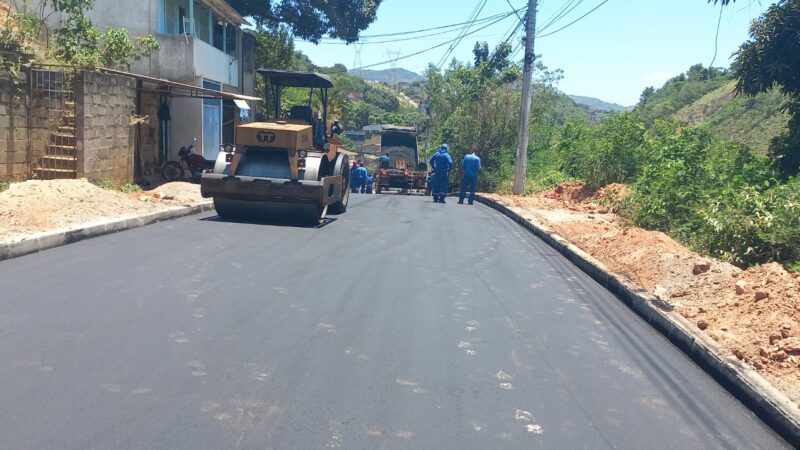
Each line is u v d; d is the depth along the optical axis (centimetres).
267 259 902
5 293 661
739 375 514
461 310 709
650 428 449
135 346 539
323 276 821
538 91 3588
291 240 1069
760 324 617
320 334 597
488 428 432
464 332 633
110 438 388
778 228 881
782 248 878
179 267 819
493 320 680
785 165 1374
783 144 1419
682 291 764
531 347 603
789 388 498
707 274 785
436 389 491
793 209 902
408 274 867
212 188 1199
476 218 1589
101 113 1430
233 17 2742
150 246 941
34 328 566
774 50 1356
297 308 674
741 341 589
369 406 454
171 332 577
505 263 996
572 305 766
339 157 1430
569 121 2683
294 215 1242
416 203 1984
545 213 1602
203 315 631
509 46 3759
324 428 417
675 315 677
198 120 2214
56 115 1377
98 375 477
